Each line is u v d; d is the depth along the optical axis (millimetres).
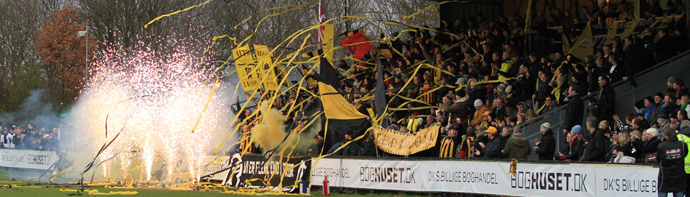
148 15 34531
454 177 12570
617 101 15328
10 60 39281
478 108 15758
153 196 13367
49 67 36844
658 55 15375
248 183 15594
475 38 20156
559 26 20047
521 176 11664
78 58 35719
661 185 10000
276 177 15047
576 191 11000
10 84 36781
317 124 17500
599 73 15500
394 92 18391
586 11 19031
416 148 13836
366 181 13844
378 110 15977
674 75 14859
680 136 9992
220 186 15891
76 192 14352
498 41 19328
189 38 33750
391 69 21078
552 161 11297
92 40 35406
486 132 12891
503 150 12617
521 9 22688
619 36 17891
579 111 14117
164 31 34500
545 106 15945
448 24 22719
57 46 35500
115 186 15992
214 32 34875
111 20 34562
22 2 40750
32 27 40438
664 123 11844
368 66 21500
